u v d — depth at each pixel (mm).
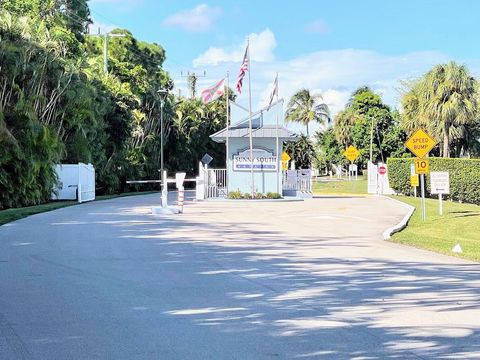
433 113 48438
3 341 6484
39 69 32625
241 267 11625
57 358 5902
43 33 35094
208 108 73312
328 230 19781
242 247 14797
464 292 9320
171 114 64812
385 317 7633
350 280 10328
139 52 69375
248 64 38375
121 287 9492
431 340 6578
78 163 37531
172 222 21562
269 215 26188
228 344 6383
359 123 85938
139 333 6809
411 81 59250
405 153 82688
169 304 8312
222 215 25766
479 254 14320
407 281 10297
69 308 8023
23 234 16844
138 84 59656
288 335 6750
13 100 30375
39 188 31656
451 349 6238
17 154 28531
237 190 39906
